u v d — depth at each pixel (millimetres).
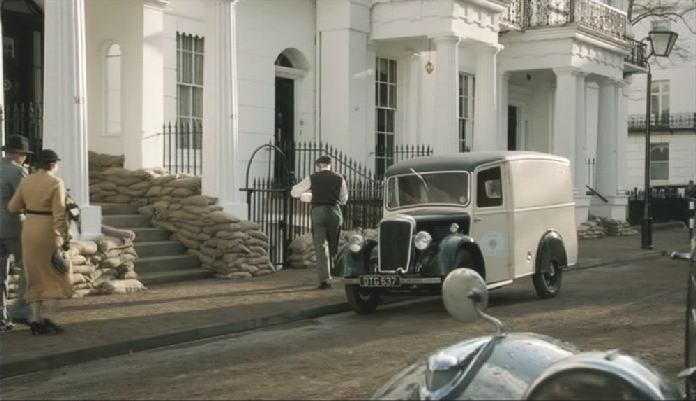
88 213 12781
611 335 9875
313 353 9055
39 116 15281
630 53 30375
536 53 25000
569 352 4957
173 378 7977
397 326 10844
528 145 28875
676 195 38125
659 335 9867
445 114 19984
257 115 18984
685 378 5410
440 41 19938
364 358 8727
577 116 25641
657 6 45406
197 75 17812
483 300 4812
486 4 20953
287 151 19859
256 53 18922
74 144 12703
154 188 15328
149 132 16281
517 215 12648
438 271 11234
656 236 29609
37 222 9359
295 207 17375
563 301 12945
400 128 22719
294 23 19969
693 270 6359
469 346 4934
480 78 22031
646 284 15195
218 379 7891
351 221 17797
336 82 20297
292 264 16438
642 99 49969
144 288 13195
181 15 17312
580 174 25906
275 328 10836
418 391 4410
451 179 12367
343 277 11742
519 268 12656
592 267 18625
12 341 9227
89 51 16703
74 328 10000
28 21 16094
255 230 15297
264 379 7836
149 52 16266
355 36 20359
